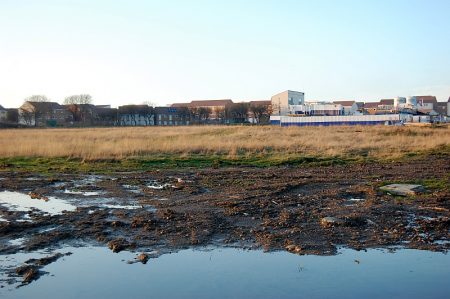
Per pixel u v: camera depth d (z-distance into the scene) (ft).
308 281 21.31
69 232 29.45
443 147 88.33
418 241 27.50
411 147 89.86
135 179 54.80
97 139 108.88
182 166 68.49
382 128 157.89
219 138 111.34
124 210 36.24
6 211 36.32
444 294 19.75
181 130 175.01
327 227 30.63
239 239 28.07
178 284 21.04
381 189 44.27
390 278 21.61
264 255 25.09
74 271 22.70
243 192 44.29
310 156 76.89
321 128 178.91
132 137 120.88
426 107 363.15
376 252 25.52
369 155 78.84
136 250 26.02
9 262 23.90
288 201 39.40
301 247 26.07
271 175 56.80
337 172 59.52
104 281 21.42
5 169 65.31
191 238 28.19
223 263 23.84
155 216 33.91
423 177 52.34
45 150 80.33
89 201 40.63
